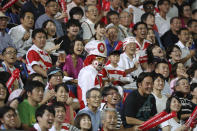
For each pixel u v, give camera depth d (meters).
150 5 38.53
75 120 23.14
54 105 22.50
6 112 20.03
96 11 33.69
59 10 35.28
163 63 29.72
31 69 27.56
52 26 30.47
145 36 33.28
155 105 25.84
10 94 23.44
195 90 28.48
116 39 32.50
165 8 38.81
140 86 25.66
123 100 28.11
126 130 23.59
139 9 38.16
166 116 22.92
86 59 27.12
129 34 34.88
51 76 25.28
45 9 32.88
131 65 29.52
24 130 20.23
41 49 28.06
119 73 28.09
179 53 32.75
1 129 18.44
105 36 32.38
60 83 24.72
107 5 35.84
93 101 24.11
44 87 23.12
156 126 25.27
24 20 30.66
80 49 28.64
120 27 34.62
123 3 38.47
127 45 29.52
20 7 34.50
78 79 26.84
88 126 22.94
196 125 26.02
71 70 28.50
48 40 30.30
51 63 28.31
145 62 30.11
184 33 35.53
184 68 30.89
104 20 35.66
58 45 28.45
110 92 24.94
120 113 25.47
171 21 37.59
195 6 42.91
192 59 35.72
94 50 27.03
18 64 27.83
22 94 22.69
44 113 21.27
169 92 29.59
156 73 27.12
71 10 34.19
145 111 25.47
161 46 35.94
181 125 25.67
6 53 26.92
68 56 28.50
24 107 22.44
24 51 30.45
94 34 32.72
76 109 26.73
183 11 40.78
